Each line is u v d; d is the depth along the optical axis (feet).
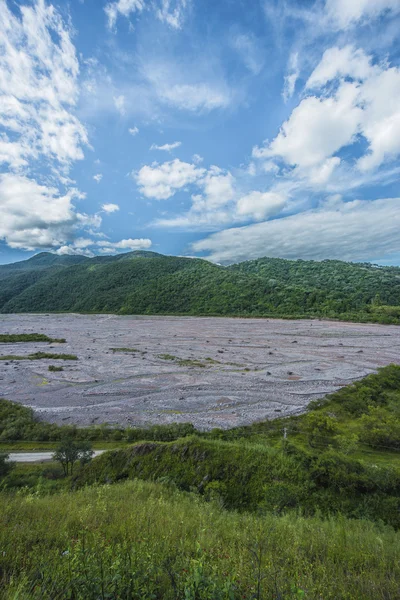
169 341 253.65
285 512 42.91
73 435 98.48
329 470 51.37
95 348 233.55
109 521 18.33
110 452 69.36
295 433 96.12
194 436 68.59
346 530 23.40
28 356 207.51
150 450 66.54
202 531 16.74
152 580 10.12
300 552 15.88
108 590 9.47
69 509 20.21
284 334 268.21
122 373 167.53
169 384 148.66
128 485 43.16
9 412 113.39
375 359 182.39
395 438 84.99
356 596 11.82
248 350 213.66
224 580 10.66
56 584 9.86
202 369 171.32
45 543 13.89
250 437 94.38
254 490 51.90
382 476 50.06
